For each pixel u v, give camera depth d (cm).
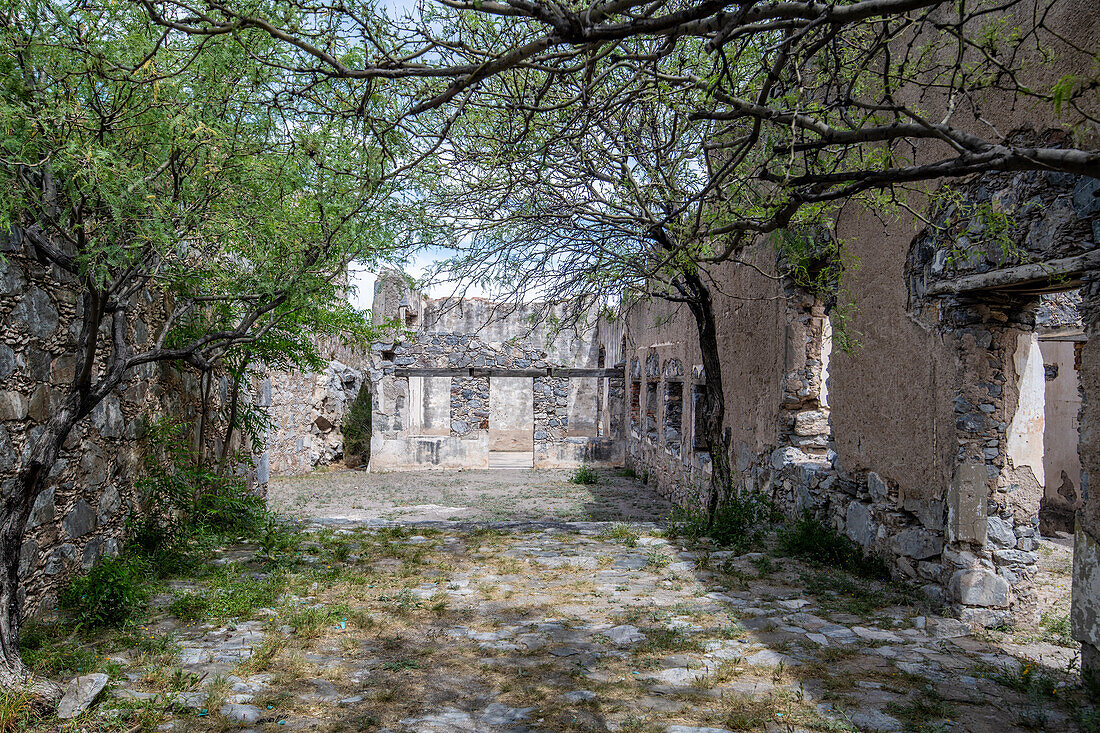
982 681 397
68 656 404
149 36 358
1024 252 438
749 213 507
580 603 554
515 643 462
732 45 446
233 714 349
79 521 531
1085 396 399
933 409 537
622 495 1384
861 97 595
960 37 299
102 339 558
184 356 480
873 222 620
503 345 1962
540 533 864
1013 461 507
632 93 362
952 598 505
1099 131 379
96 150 335
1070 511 934
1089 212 398
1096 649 386
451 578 631
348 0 291
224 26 259
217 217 421
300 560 666
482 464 1855
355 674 409
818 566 656
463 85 278
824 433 812
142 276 431
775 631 481
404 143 403
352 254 521
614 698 376
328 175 473
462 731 339
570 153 620
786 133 388
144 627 471
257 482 981
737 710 358
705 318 833
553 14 242
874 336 621
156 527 661
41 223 384
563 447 1864
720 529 787
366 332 887
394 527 898
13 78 334
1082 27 388
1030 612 504
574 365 2319
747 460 952
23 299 454
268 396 1020
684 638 466
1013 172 455
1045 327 806
